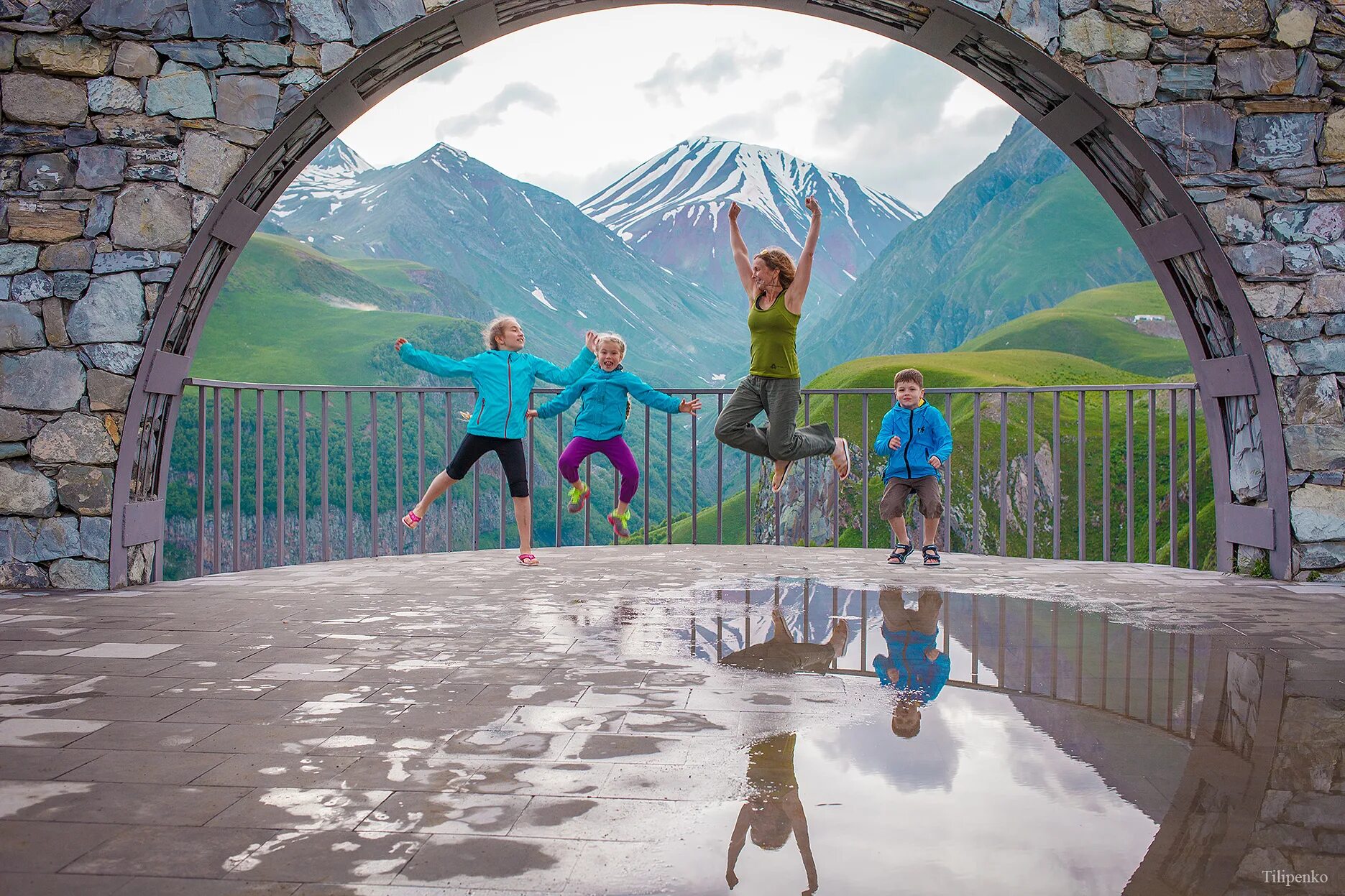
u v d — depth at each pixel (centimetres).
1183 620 425
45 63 516
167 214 520
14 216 517
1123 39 541
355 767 237
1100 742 253
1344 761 238
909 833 195
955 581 538
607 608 454
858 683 316
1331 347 543
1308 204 544
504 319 618
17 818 206
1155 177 550
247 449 5419
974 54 589
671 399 652
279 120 523
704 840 192
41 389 518
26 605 469
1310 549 543
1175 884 172
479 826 200
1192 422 611
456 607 456
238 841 194
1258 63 544
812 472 3353
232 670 336
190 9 518
